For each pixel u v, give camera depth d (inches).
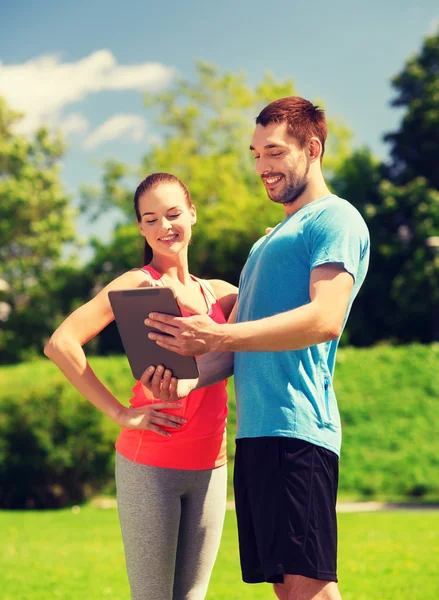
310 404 117.7
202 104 1553.9
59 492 610.5
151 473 128.1
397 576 282.7
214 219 1347.2
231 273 1390.3
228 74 1549.0
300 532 113.6
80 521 512.4
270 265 121.0
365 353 762.2
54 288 1635.1
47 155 1772.9
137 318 115.0
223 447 135.5
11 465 603.2
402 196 1320.1
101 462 617.0
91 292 1616.6
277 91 1546.5
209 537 134.0
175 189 135.6
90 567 318.0
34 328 1624.0
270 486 115.9
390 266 1364.4
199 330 108.3
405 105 1387.8
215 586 272.1
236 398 124.2
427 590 255.8
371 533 416.2
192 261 1355.8
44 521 512.4
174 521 128.7
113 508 590.6
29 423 603.5
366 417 716.7
